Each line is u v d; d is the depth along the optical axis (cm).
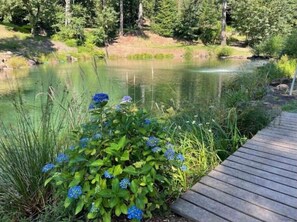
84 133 202
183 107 408
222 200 212
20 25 2156
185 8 2575
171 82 1058
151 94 821
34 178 205
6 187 206
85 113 258
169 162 198
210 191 224
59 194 192
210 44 2489
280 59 1000
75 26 1958
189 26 2520
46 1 1969
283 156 276
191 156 275
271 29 2189
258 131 344
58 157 189
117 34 2436
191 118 349
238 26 2388
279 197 211
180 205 209
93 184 179
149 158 186
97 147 185
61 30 1961
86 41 1944
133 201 176
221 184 233
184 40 2558
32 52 1606
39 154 209
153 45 2380
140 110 212
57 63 1565
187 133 298
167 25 2573
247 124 351
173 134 286
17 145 208
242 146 303
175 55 2145
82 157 182
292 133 336
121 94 715
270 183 230
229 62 1798
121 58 1991
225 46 2300
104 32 2061
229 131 327
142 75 1232
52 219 188
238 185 230
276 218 189
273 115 398
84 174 180
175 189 221
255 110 372
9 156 205
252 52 1883
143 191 177
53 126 236
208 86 963
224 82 1034
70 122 247
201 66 1595
